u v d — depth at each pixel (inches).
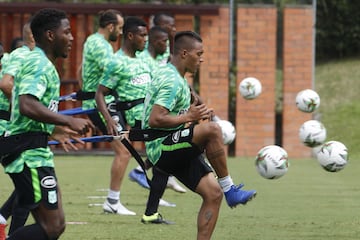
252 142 2305.6
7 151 706.8
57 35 725.9
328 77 2883.9
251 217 1176.2
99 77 1248.2
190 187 840.9
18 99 702.5
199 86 2290.8
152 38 1326.3
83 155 2330.2
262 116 2299.5
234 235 1008.2
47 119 687.1
